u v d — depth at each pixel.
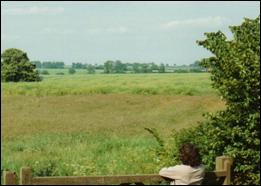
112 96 69.12
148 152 21.70
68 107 61.31
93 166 20.72
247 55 12.44
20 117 51.22
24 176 9.71
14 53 122.69
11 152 27.81
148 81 91.62
